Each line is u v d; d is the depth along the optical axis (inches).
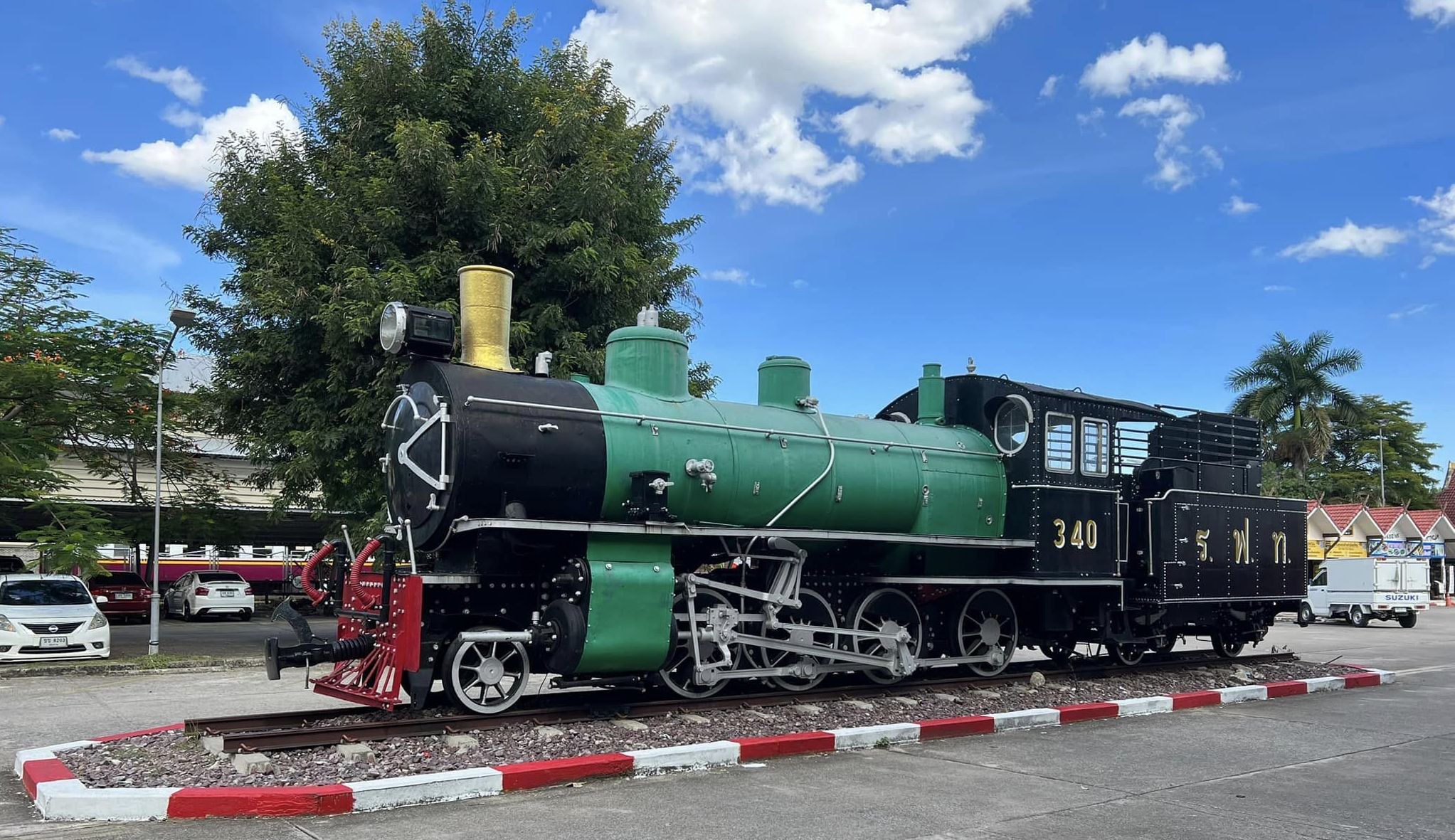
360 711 332.8
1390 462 2223.2
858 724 349.7
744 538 377.7
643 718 336.8
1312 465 2071.9
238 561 1444.4
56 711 402.3
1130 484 511.8
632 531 332.5
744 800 252.7
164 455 733.9
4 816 234.8
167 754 277.6
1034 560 446.9
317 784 246.7
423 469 328.5
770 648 383.9
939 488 440.8
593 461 340.5
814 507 400.8
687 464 358.6
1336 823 242.1
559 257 595.8
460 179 571.2
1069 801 258.5
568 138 613.3
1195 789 275.4
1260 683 493.7
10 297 661.9
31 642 573.9
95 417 680.4
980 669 481.1
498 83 635.5
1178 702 423.2
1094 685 460.1
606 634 324.5
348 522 671.1
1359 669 561.3
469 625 333.4
